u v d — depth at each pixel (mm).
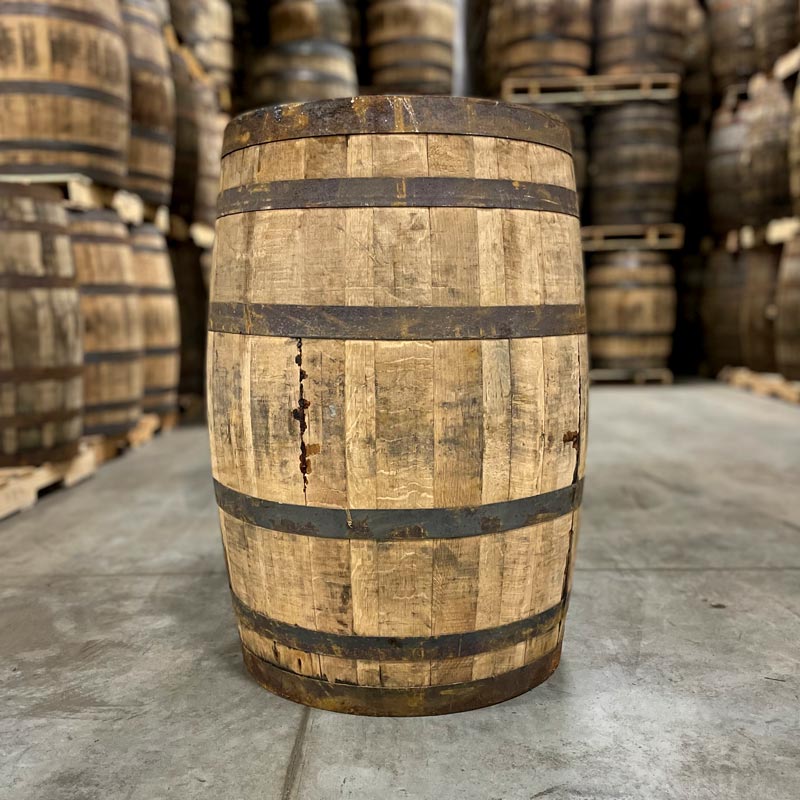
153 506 4789
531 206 2350
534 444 2369
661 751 2256
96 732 2373
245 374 2377
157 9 6777
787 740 2312
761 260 8961
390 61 10992
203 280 8195
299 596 2426
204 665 2801
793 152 7547
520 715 2449
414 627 2375
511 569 2418
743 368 10375
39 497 5000
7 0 5219
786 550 3967
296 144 2262
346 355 2232
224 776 2152
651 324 10023
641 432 6992
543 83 9898
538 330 2354
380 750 2264
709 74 10586
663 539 4145
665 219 10094
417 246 2219
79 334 5031
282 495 2363
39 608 3301
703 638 2990
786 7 8203
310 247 2246
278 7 9969
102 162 5695
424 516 2297
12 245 4562
